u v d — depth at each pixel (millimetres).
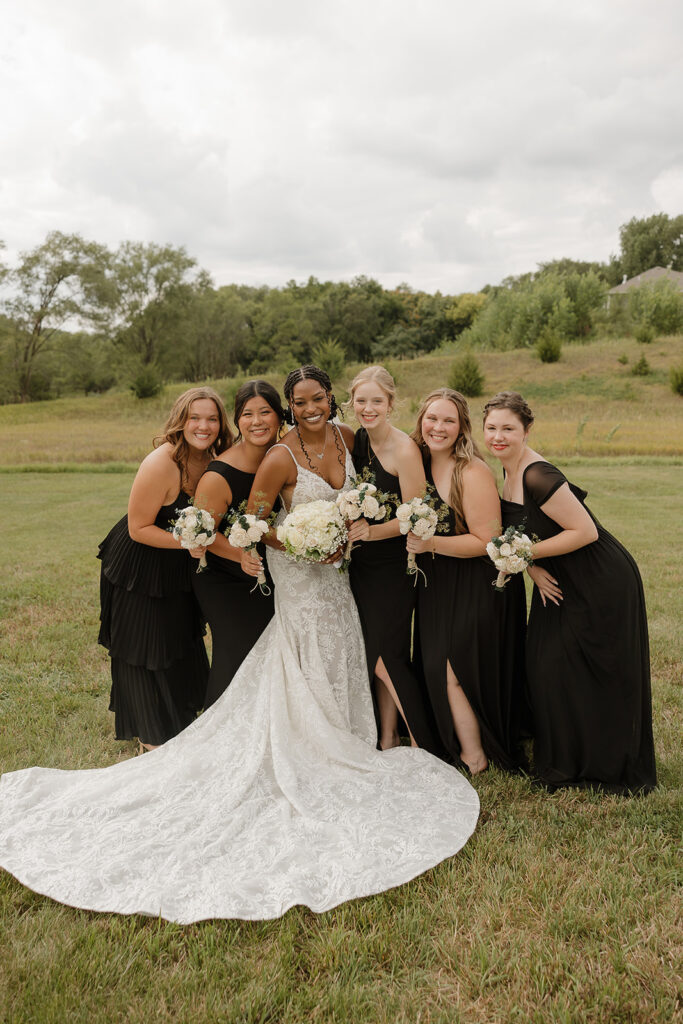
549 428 24500
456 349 51281
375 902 2508
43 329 51906
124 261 55219
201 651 3898
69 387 58781
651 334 39938
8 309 50000
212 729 3381
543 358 38188
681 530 9406
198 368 66500
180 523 3041
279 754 3229
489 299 52000
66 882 2635
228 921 2443
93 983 2184
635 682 3197
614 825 2986
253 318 73625
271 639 3438
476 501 3252
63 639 5500
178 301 56375
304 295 96625
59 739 3875
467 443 3320
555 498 3105
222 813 3029
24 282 49625
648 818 3004
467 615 3342
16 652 5203
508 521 3367
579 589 3164
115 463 19422
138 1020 2041
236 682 3389
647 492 12930
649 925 2381
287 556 3377
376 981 2186
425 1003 2107
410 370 40562
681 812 3045
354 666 3537
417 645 3738
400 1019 2045
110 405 42594
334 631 3455
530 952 2277
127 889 2604
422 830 2920
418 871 2662
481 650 3348
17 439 26188
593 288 45688
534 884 2590
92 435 28016
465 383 33938
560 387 34031
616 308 47625
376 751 3463
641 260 82250
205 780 3238
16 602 6512
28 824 3000
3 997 2123
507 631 3410
